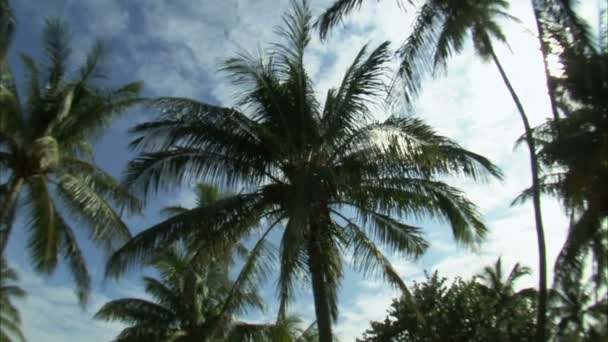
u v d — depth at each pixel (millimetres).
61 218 16766
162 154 13891
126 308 22234
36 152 15312
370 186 13539
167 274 22734
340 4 13281
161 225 13742
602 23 14555
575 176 15688
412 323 23750
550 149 15492
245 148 13977
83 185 16312
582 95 15352
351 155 13531
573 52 14406
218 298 23359
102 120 16969
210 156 14039
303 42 14453
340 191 13477
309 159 14180
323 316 13141
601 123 15180
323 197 13172
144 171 13812
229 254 15352
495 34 15117
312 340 20875
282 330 20750
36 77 16484
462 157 12836
